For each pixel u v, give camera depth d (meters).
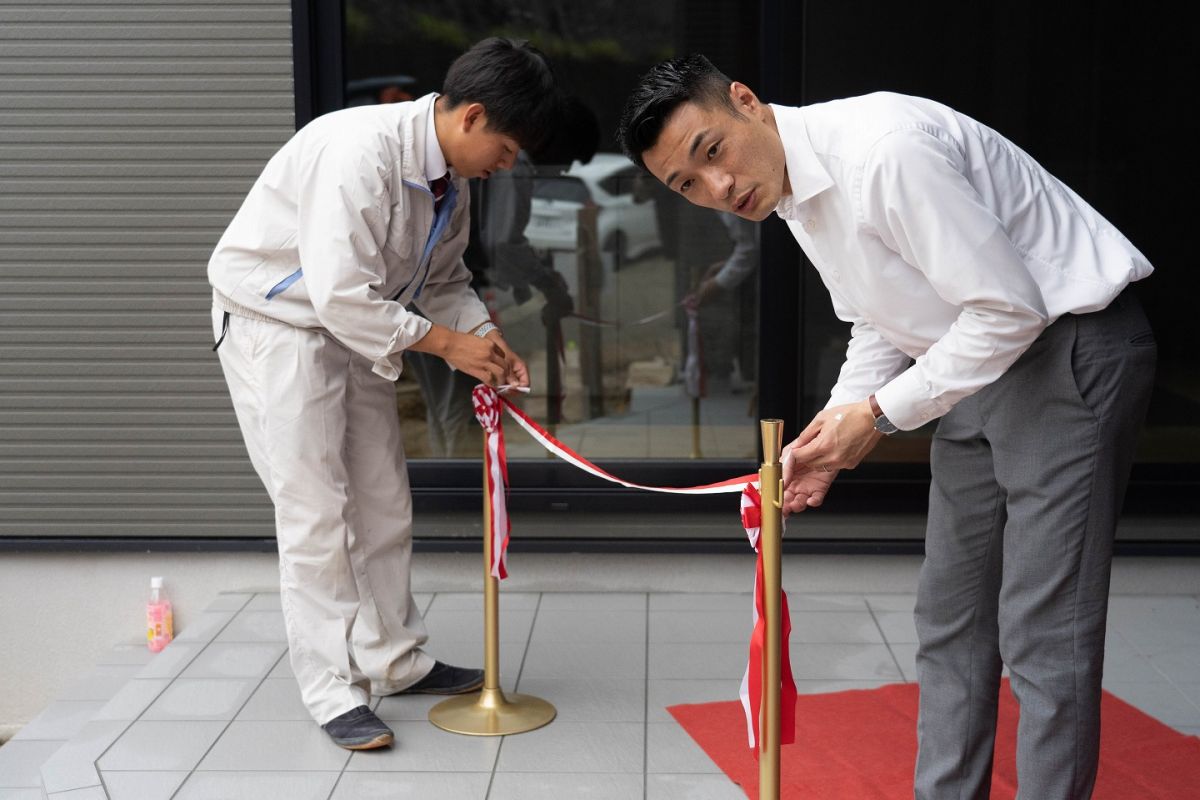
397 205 2.58
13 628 3.66
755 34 3.45
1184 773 2.51
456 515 3.61
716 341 3.61
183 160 3.42
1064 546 1.94
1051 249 1.92
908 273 1.94
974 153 1.89
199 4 3.36
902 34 3.36
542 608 3.49
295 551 2.69
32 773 2.85
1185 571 3.52
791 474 1.99
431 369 3.62
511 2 3.46
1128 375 1.91
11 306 3.49
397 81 3.49
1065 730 1.97
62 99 3.40
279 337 2.64
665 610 3.46
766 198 1.95
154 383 3.51
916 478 3.52
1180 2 3.34
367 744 2.64
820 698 2.89
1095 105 3.38
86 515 3.58
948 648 2.20
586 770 2.57
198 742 2.71
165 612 3.57
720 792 2.47
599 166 3.55
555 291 3.61
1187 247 3.44
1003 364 1.85
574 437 3.66
